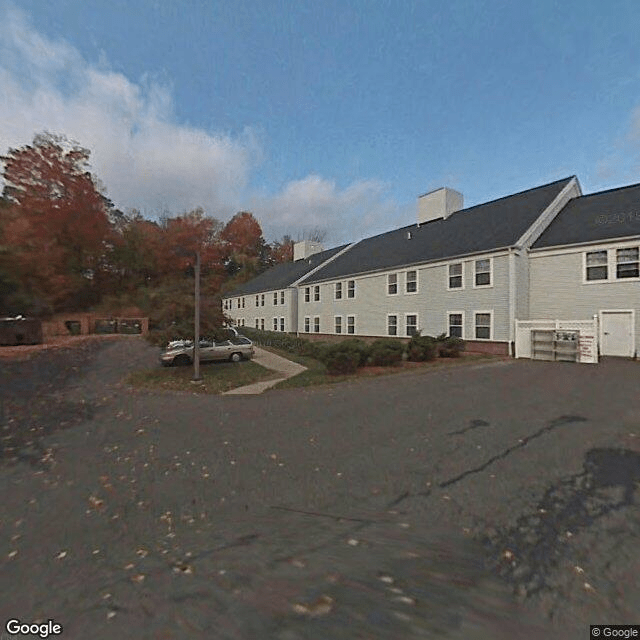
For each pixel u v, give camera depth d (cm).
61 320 2995
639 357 1359
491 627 192
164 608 212
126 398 890
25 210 3008
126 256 4034
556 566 243
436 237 2183
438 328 1925
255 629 195
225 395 916
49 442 560
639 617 198
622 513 313
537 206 1789
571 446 478
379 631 191
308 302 3012
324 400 808
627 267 1394
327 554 262
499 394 804
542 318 1606
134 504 355
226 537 291
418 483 383
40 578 246
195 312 1167
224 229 5184
